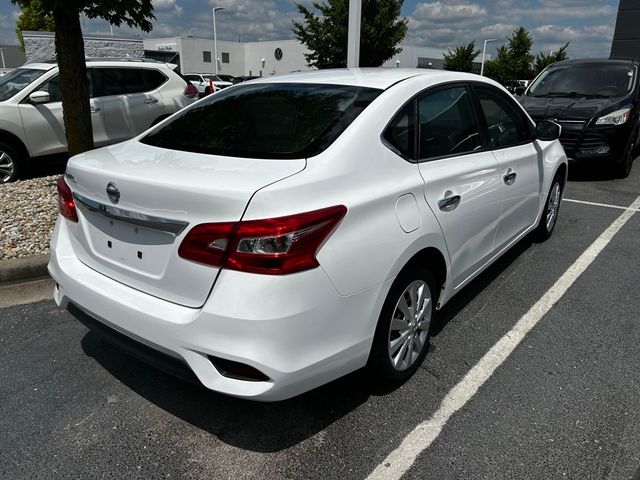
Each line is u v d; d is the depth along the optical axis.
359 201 2.33
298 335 2.12
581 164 7.72
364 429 2.57
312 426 2.60
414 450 2.44
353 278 2.28
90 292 2.54
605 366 3.11
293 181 2.17
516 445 2.46
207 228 2.09
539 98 8.49
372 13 23.61
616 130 7.50
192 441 2.50
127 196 2.33
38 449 2.44
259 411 2.71
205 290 2.14
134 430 2.57
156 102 8.51
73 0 4.64
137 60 8.95
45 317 3.68
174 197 2.17
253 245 2.04
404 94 2.87
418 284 2.83
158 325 2.23
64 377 3.00
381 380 2.75
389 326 2.62
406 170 2.69
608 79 8.52
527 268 4.57
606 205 6.63
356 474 2.30
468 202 3.13
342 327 2.29
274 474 2.30
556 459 2.38
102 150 2.93
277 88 3.14
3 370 3.05
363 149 2.51
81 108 5.46
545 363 3.14
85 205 2.60
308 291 2.12
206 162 2.43
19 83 7.50
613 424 2.60
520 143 4.09
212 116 3.01
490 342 3.38
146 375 3.03
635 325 3.61
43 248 4.53
